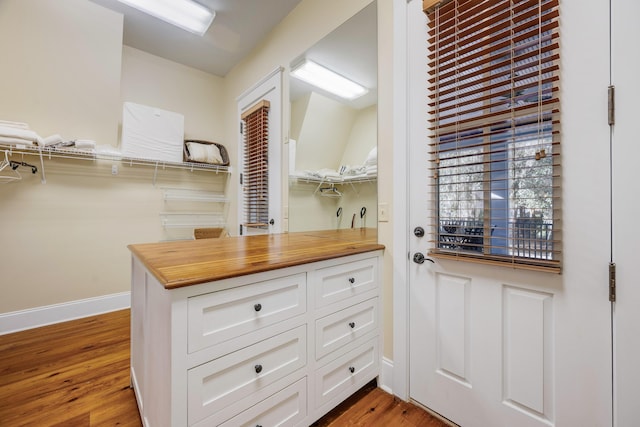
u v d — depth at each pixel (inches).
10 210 92.4
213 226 137.9
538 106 41.7
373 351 60.8
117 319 102.1
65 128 97.0
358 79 70.0
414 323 57.9
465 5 48.7
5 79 84.2
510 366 45.4
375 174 66.2
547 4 40.1
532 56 41.9
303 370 46.8
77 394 59.8
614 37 35.8
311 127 84.3
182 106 129.8
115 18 93.4
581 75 38.2
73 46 90.4
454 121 51.3
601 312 37.2
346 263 54.5
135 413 54.2
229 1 89.0
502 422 46.1
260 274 40.8
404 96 58.8
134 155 108.6
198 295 34.7
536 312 42.7
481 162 46.9
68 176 102.3
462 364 50.9
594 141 37.3
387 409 56.4
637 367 34.6
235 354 38.2
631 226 34.9
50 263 99.0
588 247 38.1
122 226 113.8
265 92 104.7
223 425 37.1
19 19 82.0
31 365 71.0
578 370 39.0
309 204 84.9
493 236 46.7
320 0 81.7
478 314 49.0
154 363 40.1
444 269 53.3
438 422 53.1
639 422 34.5
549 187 41.0
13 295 92.7
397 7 60.1
